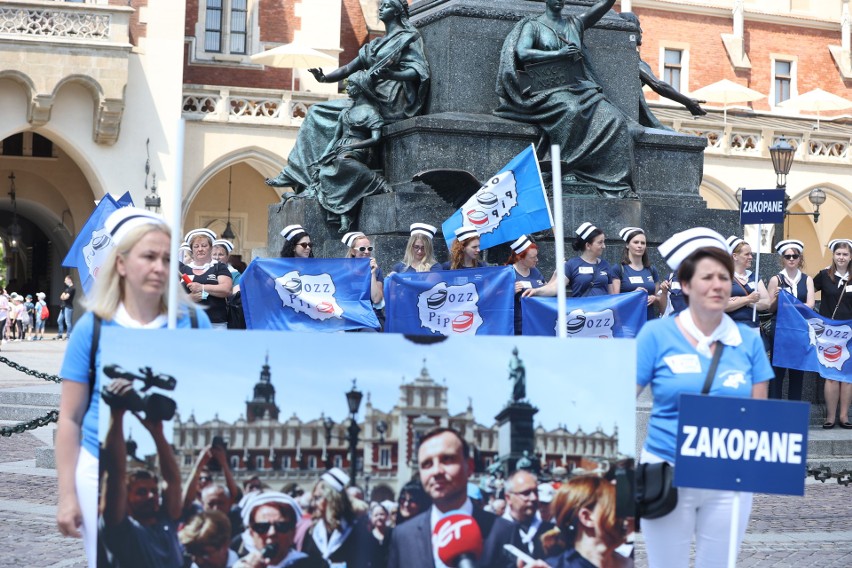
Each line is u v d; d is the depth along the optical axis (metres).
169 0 41.50
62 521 5.22
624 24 15.15
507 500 5.11
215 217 46.16
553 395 5.12
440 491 5.08
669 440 5.59
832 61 58.97
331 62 44.75
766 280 15.73
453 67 14.16
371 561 5.05
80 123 40.28
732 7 56.84
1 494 11.37
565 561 5.12
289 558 5.00
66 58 39.22
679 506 5.53
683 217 14.47
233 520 4.99
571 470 5.12
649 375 5.66
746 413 5.13
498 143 13.95
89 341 5.25
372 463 5.06
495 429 5.09
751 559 8.88
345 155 14.26
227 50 46.94
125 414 4.96
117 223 5.37
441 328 11.77
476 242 11.83
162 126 41.41
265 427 5.00
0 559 8.53
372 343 5.06
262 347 5.01
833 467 13.04
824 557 8.99
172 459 4.97
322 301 12.57
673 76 56.12
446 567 5.06
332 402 5.04
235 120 42.66
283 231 12.98
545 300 11.64
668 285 12.31
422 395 5.08
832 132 49.66
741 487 5.12
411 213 13.57
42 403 18.02
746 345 5.66
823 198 34.41
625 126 14.15
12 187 44.75
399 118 14.37
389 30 14.52
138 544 4.96
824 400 15.52
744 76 56.91
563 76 14.17
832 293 14.53
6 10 38.81
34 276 54.34
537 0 14.62
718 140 47.91
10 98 39.59
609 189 14.08
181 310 5.43
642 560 8.76
